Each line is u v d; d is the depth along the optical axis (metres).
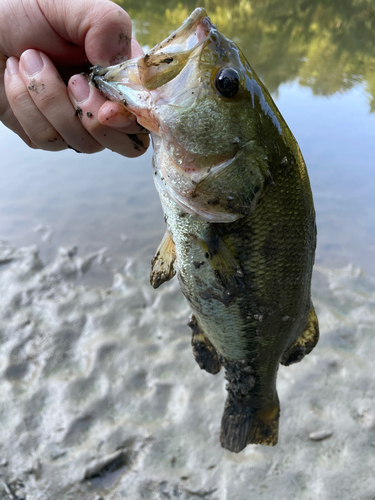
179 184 0.21
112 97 0.21
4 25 0.21
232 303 0.24
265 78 1.26
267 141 0.21
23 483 0.36
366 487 0.36
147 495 0.36
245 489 0.36
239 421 0.30
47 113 0.21
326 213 0.72
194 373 0.46
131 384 0.45
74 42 0.22
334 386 0.44
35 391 0.44
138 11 1.72
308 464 0.38
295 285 0.23
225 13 1.88
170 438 0.40
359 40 1.64
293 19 1.89
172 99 0.20
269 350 0.26
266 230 0.22
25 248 0.65
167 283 0.59
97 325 0.52
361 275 0.60
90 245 0.66
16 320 0.52
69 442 0.39
